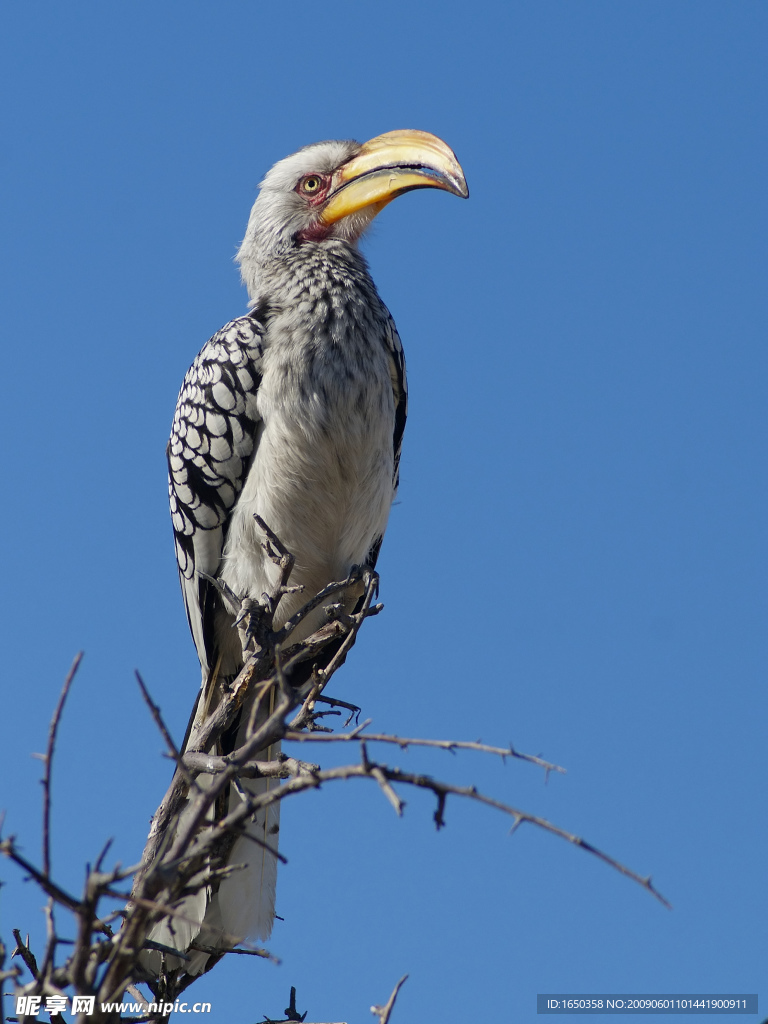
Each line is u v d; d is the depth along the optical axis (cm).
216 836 462
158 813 702
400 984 525
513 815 427
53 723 433
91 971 446
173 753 453
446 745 471
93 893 424
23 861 421
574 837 418
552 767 461
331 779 446
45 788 430
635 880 411
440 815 436
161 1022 582
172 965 762
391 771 440
